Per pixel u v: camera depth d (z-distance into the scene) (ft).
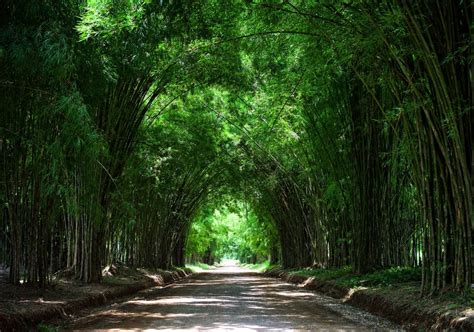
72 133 21.95
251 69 48.80
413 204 42.27
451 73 23.25
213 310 30.12
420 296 25.61
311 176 58.13
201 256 205.36
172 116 60.54
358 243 42.01
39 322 22.98
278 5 27.27
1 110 24.64
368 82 30.48
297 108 46.47
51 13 22.57
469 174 22.82
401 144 29.66
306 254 76.64
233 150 74.13
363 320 25.84
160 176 66.39
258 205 99.45
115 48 29.30
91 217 40.50
